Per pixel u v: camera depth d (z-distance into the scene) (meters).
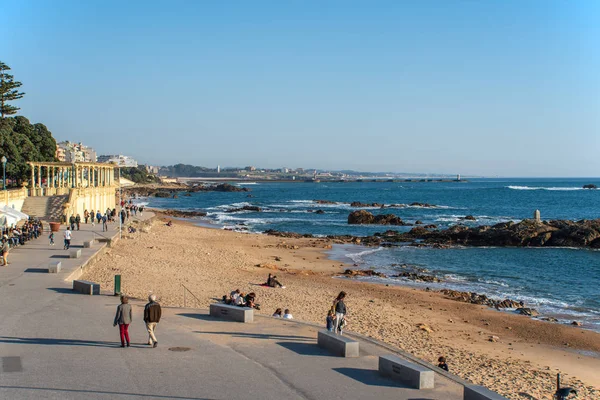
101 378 15.04
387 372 15.99
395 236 74.12
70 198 60.25
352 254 59.97
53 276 30.48
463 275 48.44
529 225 71.44
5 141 71.50
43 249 41.19
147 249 50.72
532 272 50.03
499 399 12.80
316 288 39.09
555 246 67.50
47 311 22.64
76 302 24.52
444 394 14.71
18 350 17.27
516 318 33.47
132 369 15.91
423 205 145.75
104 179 85.81
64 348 17.67
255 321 22.69
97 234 52.25
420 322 31.03
